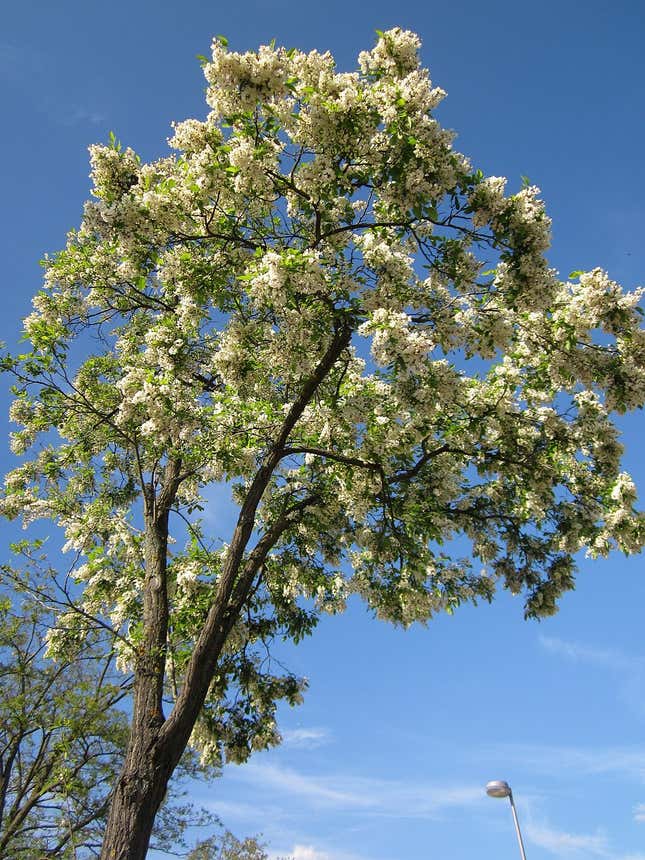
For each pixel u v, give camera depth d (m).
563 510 10.32
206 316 8.73
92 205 7.87
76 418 11.23
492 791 13.12
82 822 12.48
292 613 11.20
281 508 10.96
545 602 10.26
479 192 7.59
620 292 7.72
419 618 10.42
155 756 6.90
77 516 12.12
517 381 10.00
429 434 9.97
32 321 9.98
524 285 7.69
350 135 7.63
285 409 9.98
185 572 10.11
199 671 7.41
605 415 9.70
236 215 8.52
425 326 7.99
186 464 9.59
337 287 7.75
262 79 7.33
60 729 11.43
